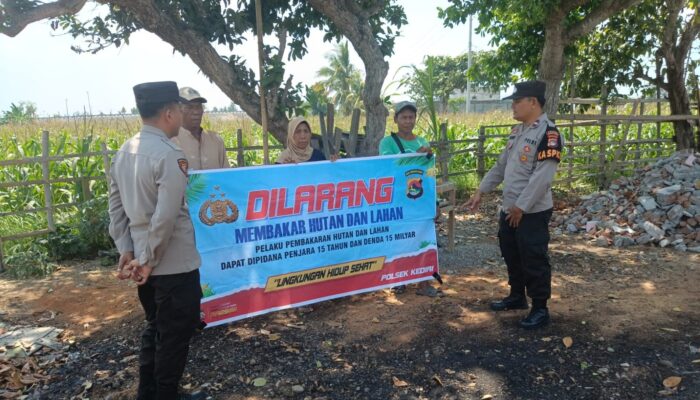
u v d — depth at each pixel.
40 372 3.44
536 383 3.18
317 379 3.26
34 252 5.76
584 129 11.90
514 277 4.18
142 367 2.94
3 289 5.13
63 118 12.72
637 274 5.12
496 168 4.25
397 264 4.69
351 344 3.75
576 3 7.84
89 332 4.07
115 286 5.14
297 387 3.16
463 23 9.40
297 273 4.27
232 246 4.01
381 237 4.59
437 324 4.03
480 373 3.31
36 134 11.18
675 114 10.23
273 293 4.20
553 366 3.37
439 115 18.92
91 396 3.13
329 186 4.33
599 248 6.10
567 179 9.69
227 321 4.02
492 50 11.05
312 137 6.20
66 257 6.18
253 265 4.10
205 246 3.91
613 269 5.28
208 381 3.25
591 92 10.79
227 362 3.49
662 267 5.31
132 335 3.97
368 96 6.33
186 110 4.24
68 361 3.59
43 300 4.81
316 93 6.72
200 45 5.92
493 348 3.63
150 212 2.58
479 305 4.38
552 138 3.69
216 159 4.52
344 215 4.42
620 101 10.70
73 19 6.49
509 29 9.55
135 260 2.56
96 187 7.45
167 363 2.75
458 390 3.13
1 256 5.73
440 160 8.70
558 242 6.41
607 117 9.41
